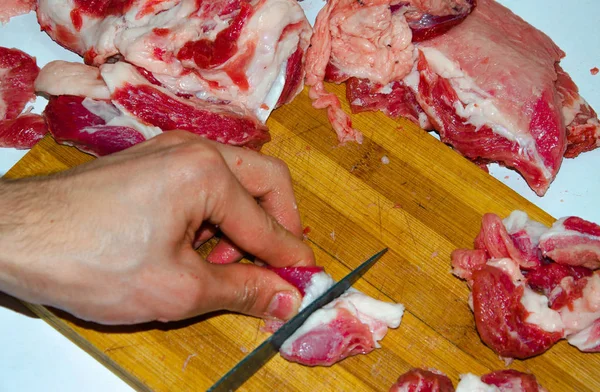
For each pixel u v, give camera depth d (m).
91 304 0.42
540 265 0.50
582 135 0.55
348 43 0.54
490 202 0.52
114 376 0.50
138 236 0.41
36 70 0.58
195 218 0.42
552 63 0.55
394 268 0.50
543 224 0.51
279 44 0.53
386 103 0.54
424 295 0.50
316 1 0.60
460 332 0.49
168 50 0.52
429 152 0.53
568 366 0.49
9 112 0.57
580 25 0.61
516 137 0.53
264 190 0.47
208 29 0.53
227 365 0.48
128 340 0.48
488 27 0.55
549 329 0.48
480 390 0.47
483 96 0.53
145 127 0.52
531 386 0.48
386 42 0.53
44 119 0.54
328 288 0.47
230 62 0.52
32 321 0.51
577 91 0.56
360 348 0.48
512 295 0.48
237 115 0.53
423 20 0.54
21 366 0.50
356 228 0.51
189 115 0.52
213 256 0.49
